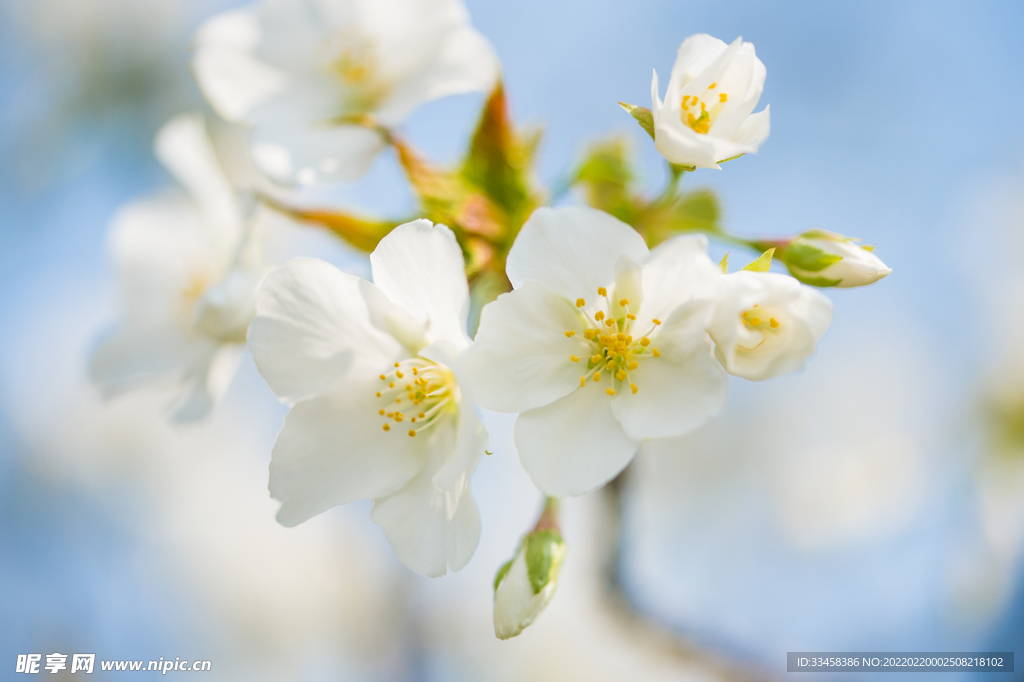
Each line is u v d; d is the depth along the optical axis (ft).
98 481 1.49
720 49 0.71
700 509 1.49
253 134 0.80
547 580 0.71
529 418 0.69
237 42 0.83
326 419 0.73
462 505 0.69
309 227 0.80
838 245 0.74
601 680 1.55
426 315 0.72
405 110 0.79
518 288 0.70
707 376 0.68
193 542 1.52
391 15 0.82
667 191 0.78
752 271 0.68
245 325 0.80
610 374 0.70
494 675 1.54
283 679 1.47
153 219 0.90
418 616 1.51
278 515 0.72
